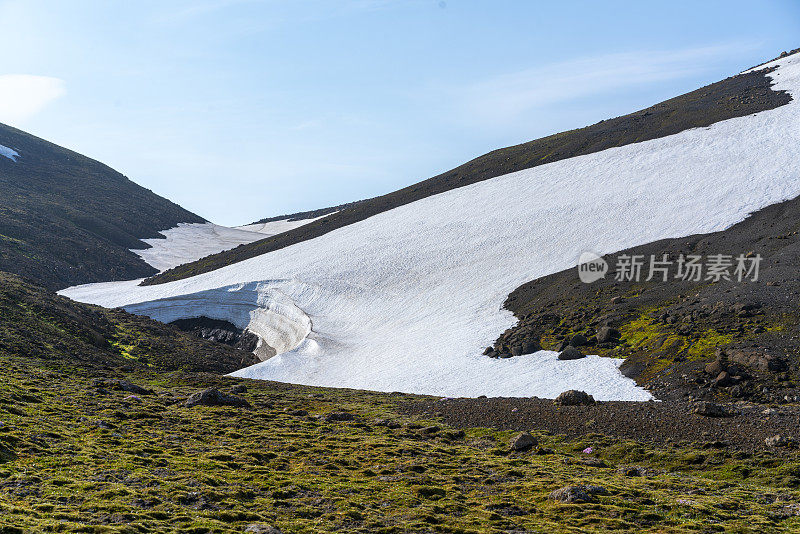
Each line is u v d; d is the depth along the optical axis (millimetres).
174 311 141250
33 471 29922
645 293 89250
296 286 135750
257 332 131125
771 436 40656
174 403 52500
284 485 31859
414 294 121062
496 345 88000
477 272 122688
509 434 47625
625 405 51156
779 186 116438
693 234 108250
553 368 75188
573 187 153250
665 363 68500
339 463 37438
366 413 56062
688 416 46438
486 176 187875
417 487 32500
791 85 168750
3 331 74500
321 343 107688
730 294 78250
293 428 46625
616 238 117938
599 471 37750
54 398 47281
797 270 79688
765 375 60281
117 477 30422
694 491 33125
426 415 54875
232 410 50562
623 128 184625
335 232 174750
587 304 91375
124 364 82062
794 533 26625
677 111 181625
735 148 142000
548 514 29078
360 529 26125
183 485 30016
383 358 95250
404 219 168375
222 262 177625
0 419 37750
